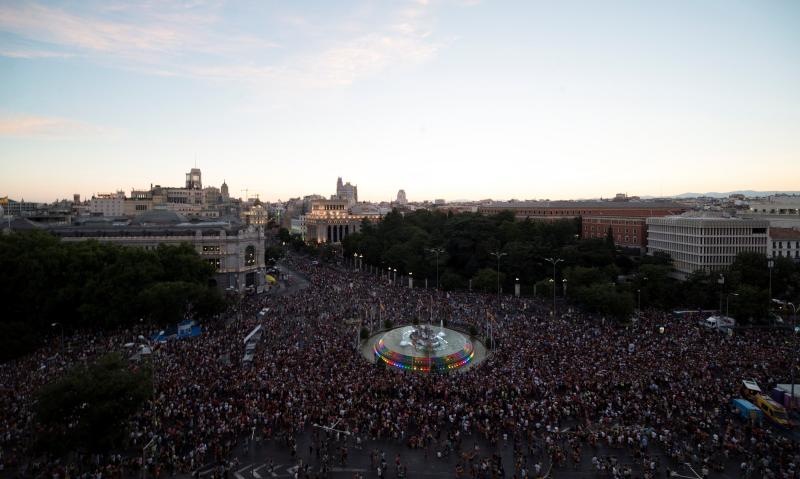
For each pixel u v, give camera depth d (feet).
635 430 206.28
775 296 461.78
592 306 401.70
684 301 460.55
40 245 421.59
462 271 636.89
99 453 184.96
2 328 310.24
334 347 316.40
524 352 298.76
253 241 593.42
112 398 182.80
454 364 308.19
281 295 554.05
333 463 192.85
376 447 204.54
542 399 235.61
